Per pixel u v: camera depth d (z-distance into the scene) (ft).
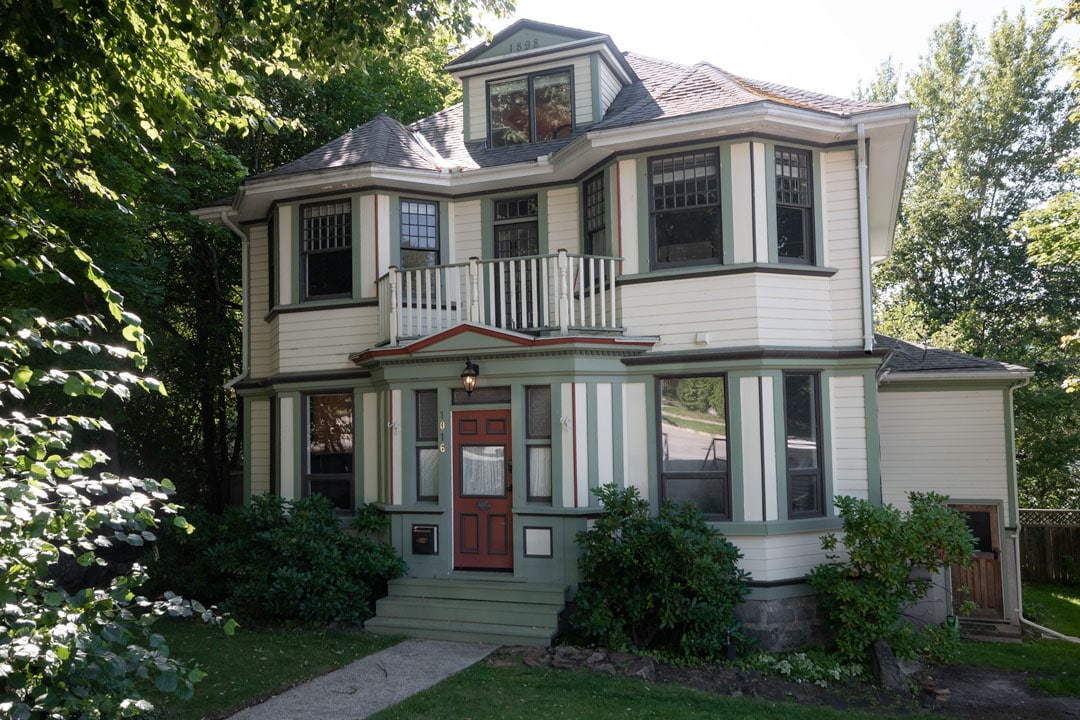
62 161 23.54
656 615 30.37
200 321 58.49
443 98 71.97
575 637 31.19
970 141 86.63
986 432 42.91
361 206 40.01
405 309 38.83
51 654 10.98
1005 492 42.19
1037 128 85.05
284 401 40.88
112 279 38.47
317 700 24.34
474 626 31.73
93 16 18.43
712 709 24.38
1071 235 47.83
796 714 24.57
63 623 11.58
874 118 33.04
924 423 43.93
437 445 36.45
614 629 30.17
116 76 18.85
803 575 32.89
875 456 33.76
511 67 43.86
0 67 16.98
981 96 88.38
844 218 35.04
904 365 44.47
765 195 33.73
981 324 80.12
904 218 89.86
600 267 35.24
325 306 40.37
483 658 28.99
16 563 11.80
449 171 39.81
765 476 32.55
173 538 39.47
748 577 31.94
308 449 40.70
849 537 30.42
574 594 32.78
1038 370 73.05
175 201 48.32
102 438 44.47
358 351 39.60
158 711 21.74
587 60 42.52
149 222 44.34
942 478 43.34
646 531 29.96
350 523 38.01
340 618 33.32
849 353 34.14
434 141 46.57
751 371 32.96
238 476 61.11
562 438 33.71
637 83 46.52
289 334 41.11
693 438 33.94
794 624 32.24
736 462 32.89
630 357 34.65
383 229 39.75
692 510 31.32
